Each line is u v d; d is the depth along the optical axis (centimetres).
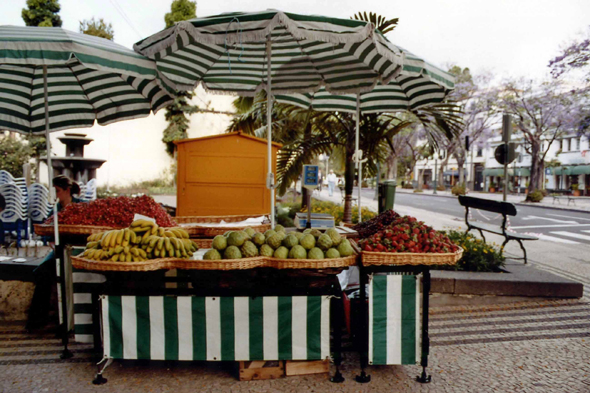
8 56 280
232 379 337
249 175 635
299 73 508
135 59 332
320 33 306
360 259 328
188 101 2597
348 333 403
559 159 3800
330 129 908
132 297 324
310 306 326
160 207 434
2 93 474
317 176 463
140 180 2514
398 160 4912
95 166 1109
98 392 315
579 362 365
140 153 2519
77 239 388
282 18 301
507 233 647
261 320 326
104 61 309
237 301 324
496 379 337
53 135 2170
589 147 3481
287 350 328
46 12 2458
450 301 508
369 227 475
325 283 329
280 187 930
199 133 2658
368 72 469
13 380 332
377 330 328
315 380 335
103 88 489
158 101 482
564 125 2675
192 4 2977
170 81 451
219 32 316
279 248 327
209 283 326
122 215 400
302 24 304
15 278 462
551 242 1031
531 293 512
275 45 466
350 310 373
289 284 329
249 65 505
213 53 468
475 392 317
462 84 3116
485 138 3581
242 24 309
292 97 601
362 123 855
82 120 505
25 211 714
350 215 865
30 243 729
